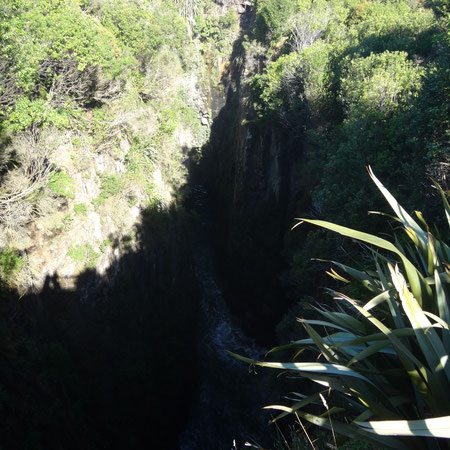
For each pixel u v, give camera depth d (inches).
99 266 773.9
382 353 144.8
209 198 1839.3
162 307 1001.5
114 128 876.6
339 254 586.6
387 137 571.2
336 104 910.4
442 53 530.6
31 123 661.3
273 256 1191.6
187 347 1030.4
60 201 692.1
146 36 1154.7
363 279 161.2
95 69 804.6
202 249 1567.4
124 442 707.4
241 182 1326.3
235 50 2279.8
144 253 942.4
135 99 999.6
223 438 906.7
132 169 945.5
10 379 511.2
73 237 713.0
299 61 1047.0
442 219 399.5
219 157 1838.1
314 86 936.9
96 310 758.5
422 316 115.8
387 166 529.7
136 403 782.5
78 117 782.5
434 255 139.3
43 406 541.3
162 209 1052.5
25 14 690.8
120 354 781.9
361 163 561.9
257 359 1107.9
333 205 605.0
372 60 727.7
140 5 1306.6
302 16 1359.5
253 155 1283.2
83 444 605.3
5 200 580.7
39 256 637.3
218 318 1268.5
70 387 622.8
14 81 610.2
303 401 132.2
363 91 645.3
